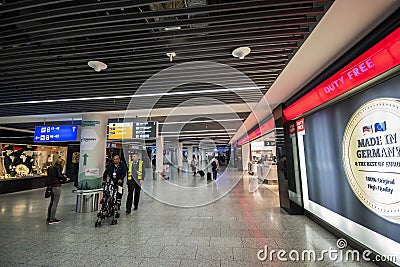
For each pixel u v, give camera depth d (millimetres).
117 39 2266
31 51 2434
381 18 1883
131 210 4945
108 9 1777
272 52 2682
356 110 2658
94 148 5262
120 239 3156
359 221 2650
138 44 2389
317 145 3682
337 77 2594
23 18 1881
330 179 3314
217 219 4113
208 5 1839
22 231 3547
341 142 3006
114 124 5969
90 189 5074
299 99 3738
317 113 3639
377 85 2293
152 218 4258
